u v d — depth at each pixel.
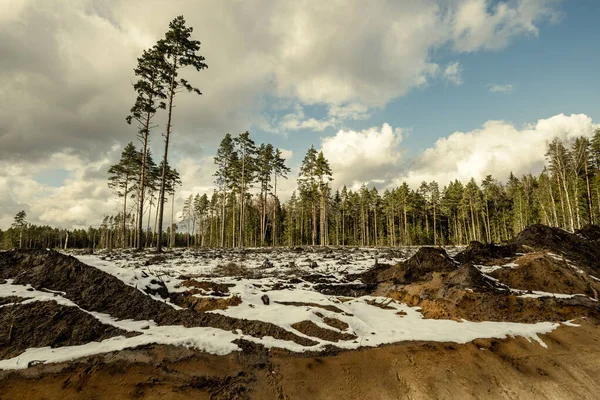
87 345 5.75
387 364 6.25
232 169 42.00
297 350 6.38
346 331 7.18
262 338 6.60
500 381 6.07
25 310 6.26
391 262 18.69
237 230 61.12
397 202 64.25
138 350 5.64
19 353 5.41
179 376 5.30
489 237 62.16
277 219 64.94
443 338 7.16
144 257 18.70
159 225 21.80
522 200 58.03
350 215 73.56
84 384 4.95
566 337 7.77
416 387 5.76
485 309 9.08
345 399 5.42
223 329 6.80
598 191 41.56
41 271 7.62
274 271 14.80
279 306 8.20
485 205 62.59
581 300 9.79
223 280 10.26
